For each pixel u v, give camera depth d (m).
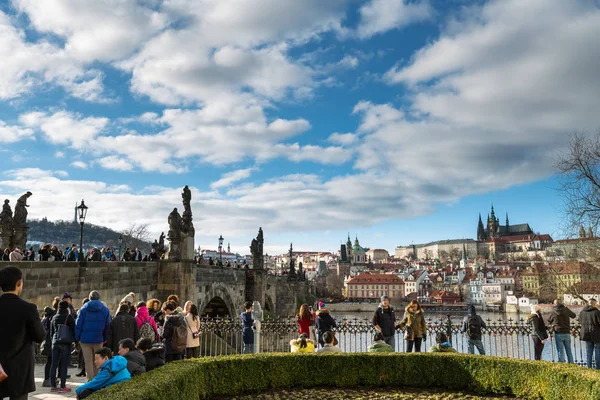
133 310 18.17
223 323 26.36
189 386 14.44
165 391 12.38
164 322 18.78
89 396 10.41
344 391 18.12
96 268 30.47
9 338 9.05
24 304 9.37
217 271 55.06
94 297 16.38
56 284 26.38
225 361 17.22
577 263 38.34
